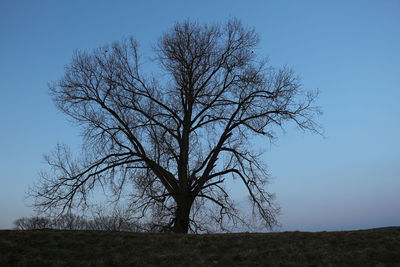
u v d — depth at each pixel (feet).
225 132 81.76
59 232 56.90
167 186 78.69
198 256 48.98
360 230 64.54
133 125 78.43
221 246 53.31
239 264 46.78
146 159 75.61
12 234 53.67
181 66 83.30
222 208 81.61
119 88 81.46
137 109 79.87
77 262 45.32
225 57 84.94
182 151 80.48
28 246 49.57
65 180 75.15
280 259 48.42
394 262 48.29
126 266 44.98
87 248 50.55
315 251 51.47
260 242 55.26
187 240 55.83
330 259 48.62
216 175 80.84
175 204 77.51
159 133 78.13
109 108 80.23
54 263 44.32
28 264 43.60
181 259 47.80
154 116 81.20
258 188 82.28
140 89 84.07
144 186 74.54
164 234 61.11
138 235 58.13
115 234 57.41
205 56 83.97
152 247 51.93
